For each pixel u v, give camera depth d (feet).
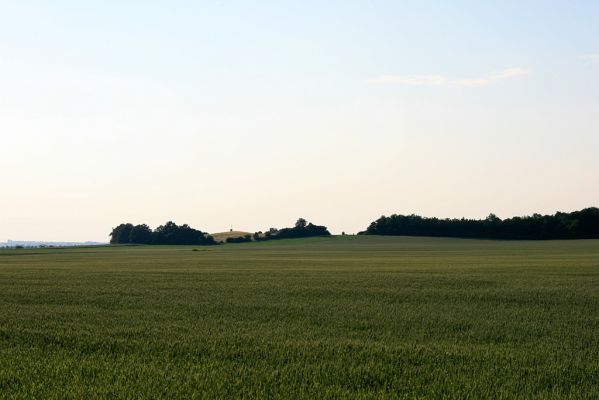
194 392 34.30
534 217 639.76
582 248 353.51
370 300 82.07
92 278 124.67
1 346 48.52
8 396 33.58
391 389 35.63
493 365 41.55
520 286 101.09
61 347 48.34
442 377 38.24
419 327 58.70
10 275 135.54
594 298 82.84
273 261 214.90
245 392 34.68
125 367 40.34
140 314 68.03
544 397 33.91
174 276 129.70
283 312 69.67
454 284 105.60
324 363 41.93
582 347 48.60
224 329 56.95
